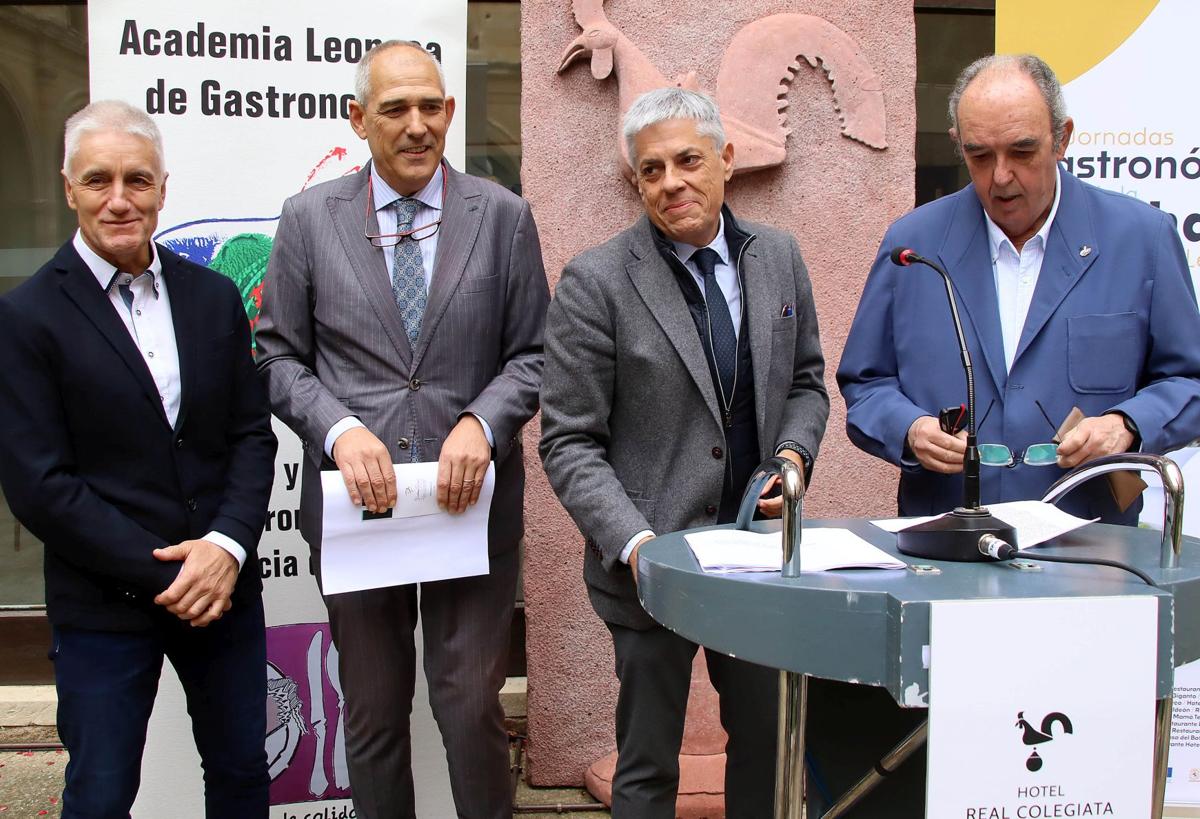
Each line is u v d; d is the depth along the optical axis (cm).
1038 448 176
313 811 275
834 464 296
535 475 293
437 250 214
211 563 189
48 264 189
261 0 271
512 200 225
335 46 275
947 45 352
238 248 274
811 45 289
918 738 139
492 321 217
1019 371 193
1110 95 274
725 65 287
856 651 112
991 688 107
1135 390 193
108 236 183
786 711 127
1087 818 110
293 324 216
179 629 198
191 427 196
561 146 291
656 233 193
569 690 297
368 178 219
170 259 201
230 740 203
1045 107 178
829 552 133
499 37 364
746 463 194
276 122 274
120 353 188
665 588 130
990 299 196
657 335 188
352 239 213
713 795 268
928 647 107
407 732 221
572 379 190
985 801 108
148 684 194
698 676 284
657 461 190
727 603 120
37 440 180
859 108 292
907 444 190
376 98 203
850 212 295
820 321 296
